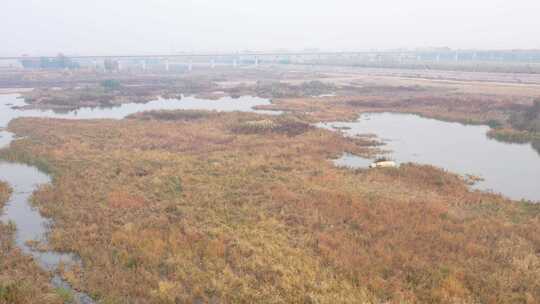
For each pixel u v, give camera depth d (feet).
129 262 52.11
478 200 76.43
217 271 50.08
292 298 43.86
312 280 47.34
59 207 71.00
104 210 69.56
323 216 67.05
